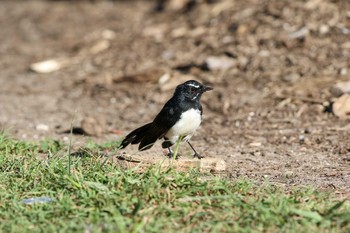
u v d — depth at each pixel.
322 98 15.18
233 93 16.22
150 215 7.98
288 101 15.32
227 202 8.31
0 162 10.24
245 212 8.08
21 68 22.09
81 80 19.59
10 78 20.80
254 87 16.39
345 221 7.77
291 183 9.71
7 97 18.56
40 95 18.69
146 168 9.73
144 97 17.36
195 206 8.32
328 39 17.88
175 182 8.91
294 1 20.06
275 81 16.48
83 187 8.78
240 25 19.59
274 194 8.64
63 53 23.31
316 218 7.79
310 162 11.30
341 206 8.25
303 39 17.98
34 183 9.09
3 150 11.33
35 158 10.56
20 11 31.92
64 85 19.44
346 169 10.71
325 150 12.22
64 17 29.34
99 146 12.28
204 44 19.52
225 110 15.44
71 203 8.28
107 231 7.49
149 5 28.23
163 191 8.58
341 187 9.48
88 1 31.94
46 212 8.10
